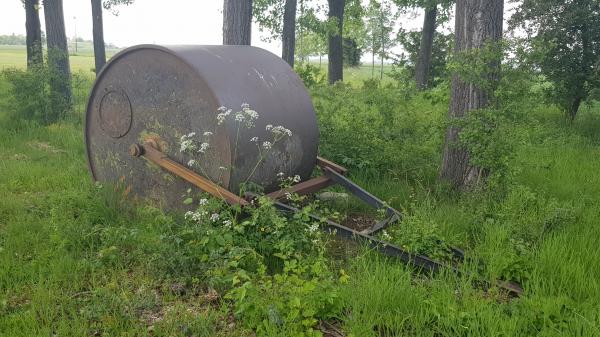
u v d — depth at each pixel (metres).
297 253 4.89
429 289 4.48
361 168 7.96
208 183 5.37
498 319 3.81
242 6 10.12
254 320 3.93
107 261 4.95
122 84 6.15
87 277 4.74
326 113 9.26
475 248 5.19
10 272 4.64
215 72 5.46
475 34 7.05
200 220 4.97
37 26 19.33
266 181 5.68
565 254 4.77
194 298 4.39
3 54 69.06
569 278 4.50
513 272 4.73
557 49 13.01
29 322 3.85
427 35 21.33
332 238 5.69
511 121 6.59
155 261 4.77
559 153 9.45
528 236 5.38
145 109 6.00
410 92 12.67
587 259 4.78
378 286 4.22
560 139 10.46
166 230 5.41
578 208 6.02
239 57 5.90
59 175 7.83
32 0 19.00
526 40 6.82
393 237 5.46
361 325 3.81
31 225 5.67
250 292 4.02
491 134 6.63
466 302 4.12
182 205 5.88
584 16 12.49
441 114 9.34
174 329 3.89
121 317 3.99
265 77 5.85
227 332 3.93
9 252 4.98
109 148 6.53
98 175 6.84
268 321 3.90
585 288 4.32
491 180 6.50
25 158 9.04
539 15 13.20
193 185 5.71
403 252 4.93
